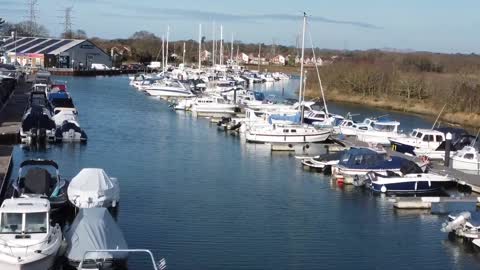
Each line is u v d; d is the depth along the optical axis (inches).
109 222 871.1
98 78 4933.6
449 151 1546.5
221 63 4753.9
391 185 1291.8
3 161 1343.5
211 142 1952.5
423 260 932.0
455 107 3075.8
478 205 1205.1
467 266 910.4
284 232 1037.8
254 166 1582.2
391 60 4928.6
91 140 1886.1
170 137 2027.6
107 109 2773.1
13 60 5162.4
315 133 1903.3
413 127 2571.4
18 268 748.6
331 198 1268.5
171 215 1102.4
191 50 7190.0
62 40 5807.1
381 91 3730.3
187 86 3619.6
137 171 1460.4
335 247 975.6
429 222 1116.5
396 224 1100.5
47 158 1566.2
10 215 807.7
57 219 1030.4
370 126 2012.8
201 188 1318.9
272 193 1298.0
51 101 2402.8
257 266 879.7
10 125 1927.9
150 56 7263.8
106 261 773.9
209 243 963.3
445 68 4660.4
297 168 1569.9
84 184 1068.5
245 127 2066.9
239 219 1100.5
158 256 895.7
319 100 3262.8
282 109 2516.0
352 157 1393.9
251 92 3233.3
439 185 1307.8
